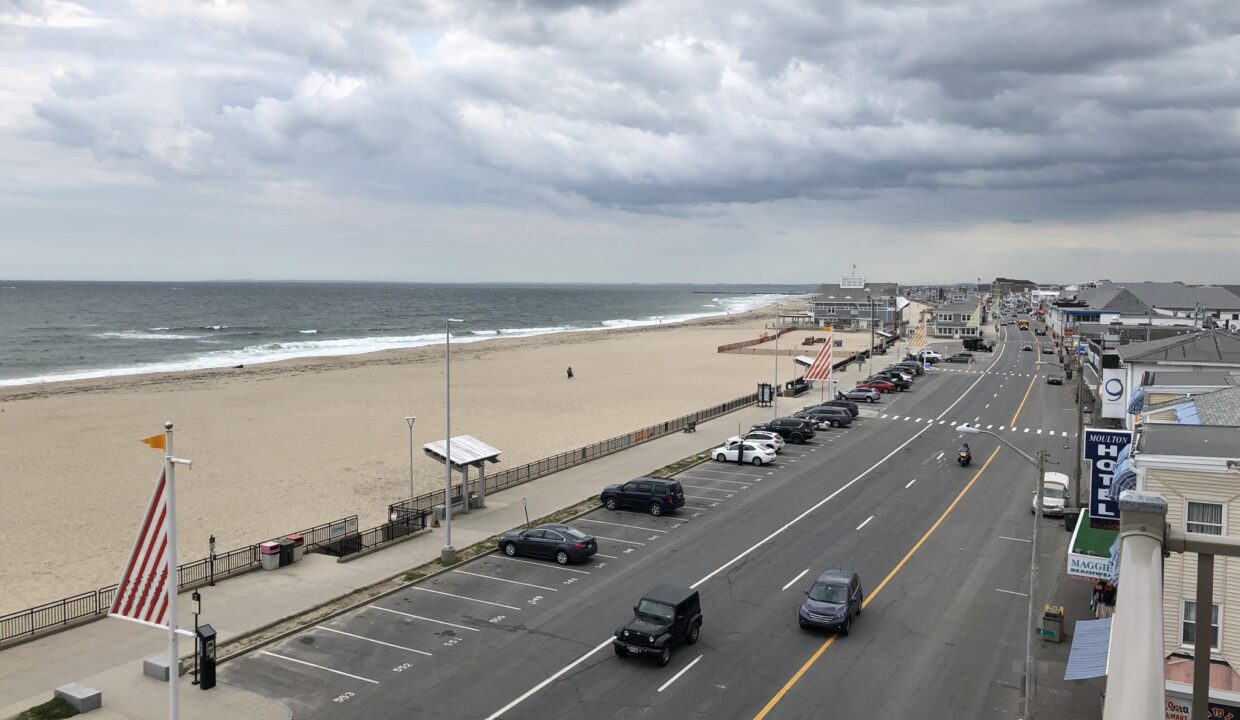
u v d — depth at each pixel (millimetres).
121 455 66875
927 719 25828
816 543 43625
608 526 46562
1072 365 120312
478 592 36406
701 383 114250
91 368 136250
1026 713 24203
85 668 28609
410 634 31906
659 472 59406
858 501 52094
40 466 63000
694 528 46250
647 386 111000
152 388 107188
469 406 93375
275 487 56562
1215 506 24078
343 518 48906
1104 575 32500
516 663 29469
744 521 47656
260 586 36562
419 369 130875
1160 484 24703
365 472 61094
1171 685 22844
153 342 185875
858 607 33938
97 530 47281
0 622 32500
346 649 30484
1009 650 30922
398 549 41969
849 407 82562
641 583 37625
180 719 25125
